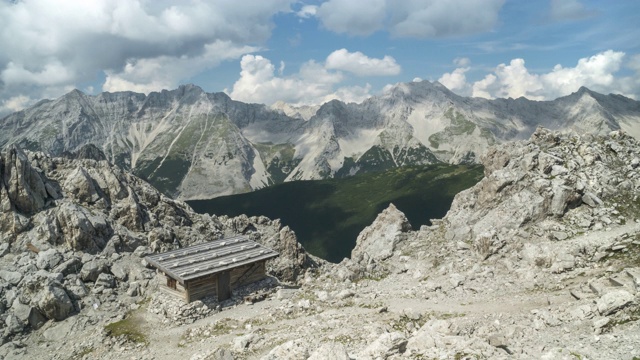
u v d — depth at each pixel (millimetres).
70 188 72250
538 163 64500
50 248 62188
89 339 49062
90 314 54031
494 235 57000
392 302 48438
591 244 49688
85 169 75688
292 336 39281
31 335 51812
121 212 72312
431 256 63438
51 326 52625
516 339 31703
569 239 52844
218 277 54656
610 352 25953
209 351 38688
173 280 54594
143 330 49531
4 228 63656
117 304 56062
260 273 60031
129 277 61750
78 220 63844
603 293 37250
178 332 48062
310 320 44562
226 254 59219
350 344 34062
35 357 48125
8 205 64812
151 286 59219
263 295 55844
